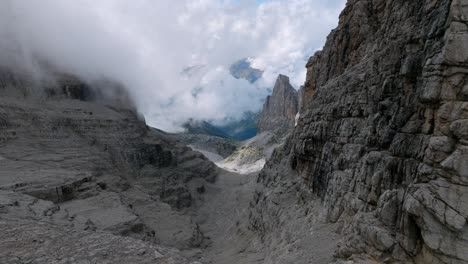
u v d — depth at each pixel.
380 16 38.53
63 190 42.09
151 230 46.09
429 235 12.55
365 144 24.09
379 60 25.02
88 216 38.56
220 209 84.31
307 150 38.72
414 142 16.64
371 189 19.84
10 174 44.12
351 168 25.22
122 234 36.09
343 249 17.45
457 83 12.95
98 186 48.75
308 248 22.16
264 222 40.84
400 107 19.45
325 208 26.89
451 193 12.15
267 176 61.53
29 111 68.81
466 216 11.66
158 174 87.00
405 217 13.79
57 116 73.81
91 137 77.38
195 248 48.06
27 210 28.48
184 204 82.94
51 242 15.13
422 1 20.38
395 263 14.04
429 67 14.38
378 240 14.99
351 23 42.12
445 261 12.11
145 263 13.80
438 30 15.14
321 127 35.03
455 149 12.64
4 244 14.49
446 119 13.20
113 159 77.75
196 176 107.44
